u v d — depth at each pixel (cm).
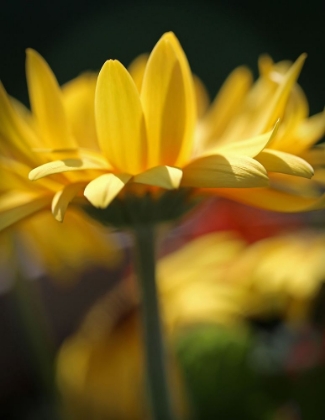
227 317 38
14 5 103
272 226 43
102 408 40
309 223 43
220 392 37
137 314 41
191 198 31
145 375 33
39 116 30
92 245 39
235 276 40
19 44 103
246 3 103
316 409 37
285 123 31
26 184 30
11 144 30
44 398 44
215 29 104
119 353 41
